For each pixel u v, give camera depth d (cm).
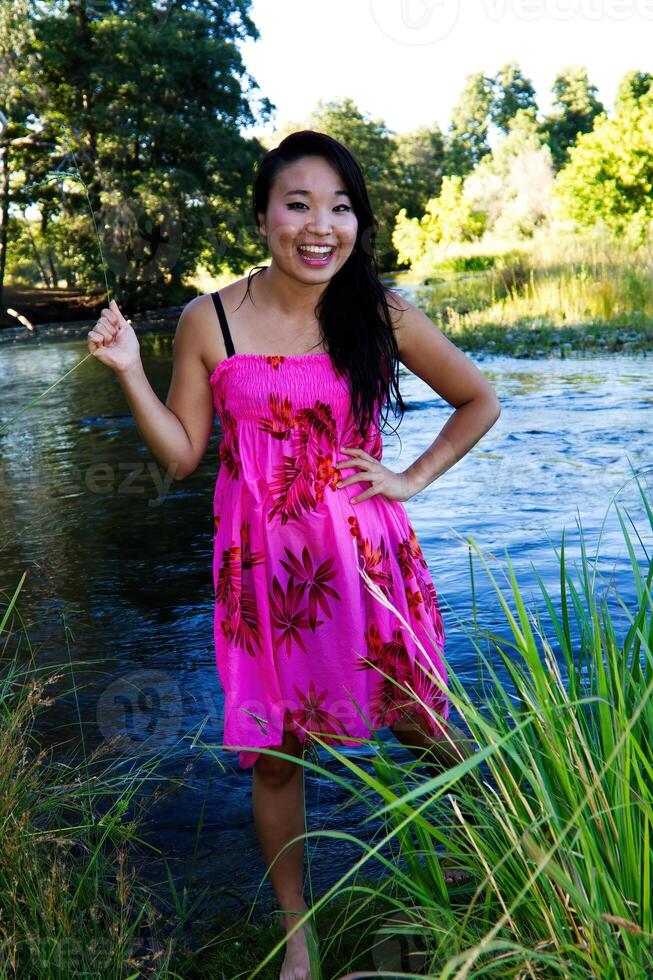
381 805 249
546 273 1739
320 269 204
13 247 3447
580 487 529
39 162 2773
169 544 496
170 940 185
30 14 2781
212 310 214
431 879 179
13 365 1525
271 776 205
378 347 212
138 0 2980
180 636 371
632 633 187
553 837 156
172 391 222
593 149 2662
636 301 1444
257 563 205
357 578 205
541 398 838
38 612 404
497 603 369
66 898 195
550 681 179
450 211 4775
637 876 149
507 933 163
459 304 1739
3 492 643
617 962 146
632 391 844
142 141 2936
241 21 3319
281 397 205
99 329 211
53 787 231
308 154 205
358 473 210
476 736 172
